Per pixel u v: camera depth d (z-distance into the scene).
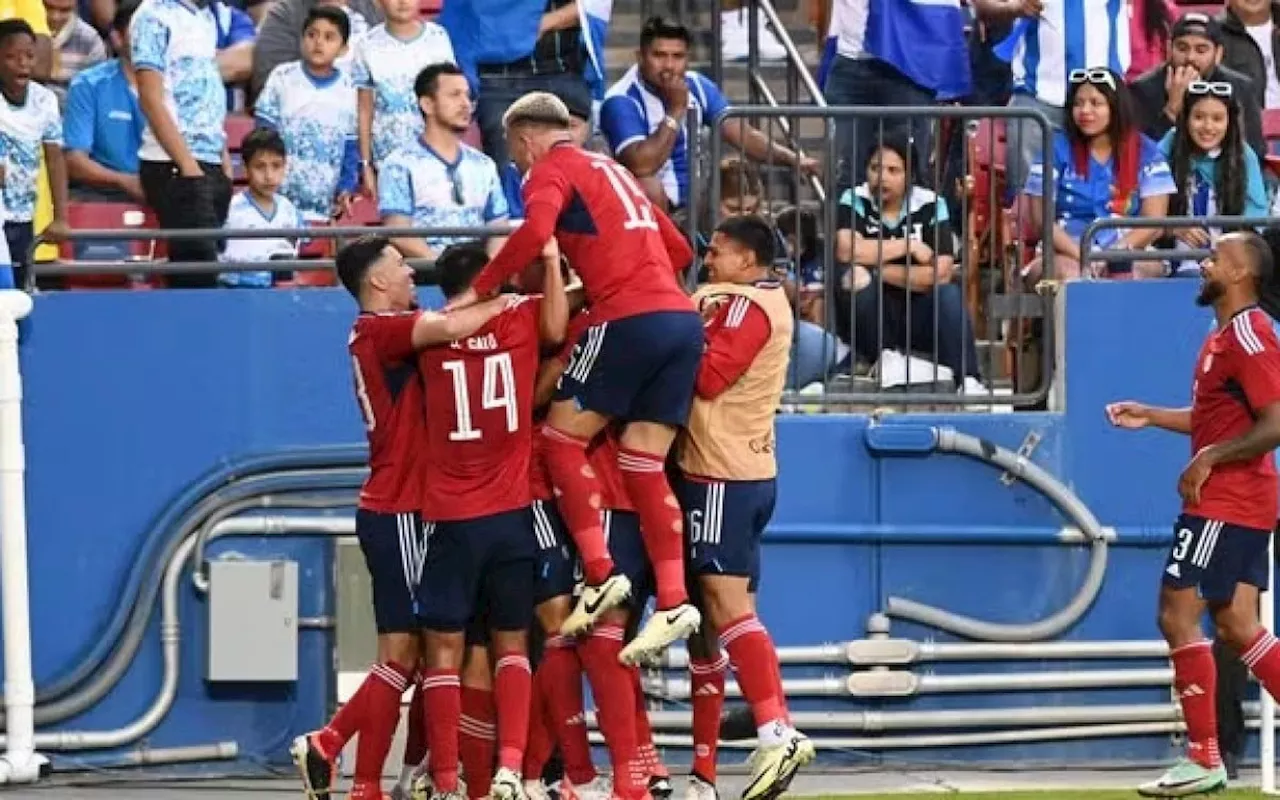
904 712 39.44
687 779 37.94
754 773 32.62
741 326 32.22
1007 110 39.41
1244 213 42.25
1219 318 34.25
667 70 43.25
